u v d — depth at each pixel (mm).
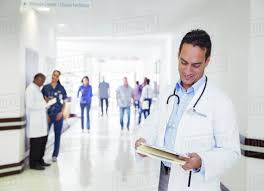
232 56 3551
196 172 1399
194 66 1414
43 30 6309
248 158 3070
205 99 1437
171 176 1495
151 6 5262
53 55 7441
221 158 1331
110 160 5117
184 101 1527
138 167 4652
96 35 8609
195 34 1406
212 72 4344
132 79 15688
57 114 5008
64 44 10820
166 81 9297
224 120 1386
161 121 1621
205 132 1423
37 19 5668
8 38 4305
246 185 3094
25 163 4801
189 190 1448
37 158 4613
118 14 5848
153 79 13258
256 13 2984
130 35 8594
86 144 6441
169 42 8680
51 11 5543
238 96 3354
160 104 1697
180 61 1468
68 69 10781
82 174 4324
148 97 9055
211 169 1313
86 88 8164
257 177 3037
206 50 1404
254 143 3016
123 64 15602
